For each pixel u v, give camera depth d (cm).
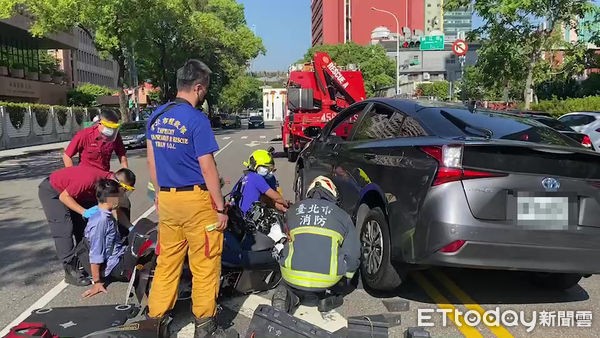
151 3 3055
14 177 1460
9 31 3712
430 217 390
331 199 470
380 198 464
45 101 4209
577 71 2119
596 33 1983
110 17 2980
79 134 536
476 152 388
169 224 370
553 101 2327
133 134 2394
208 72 367
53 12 2912
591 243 392
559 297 476
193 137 352
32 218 831
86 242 500
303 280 425
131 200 989
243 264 457
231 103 8156
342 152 562
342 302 450
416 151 419
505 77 2162
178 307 439
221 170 1430
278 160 1702
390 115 517
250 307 452
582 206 396
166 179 362
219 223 367
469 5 2023
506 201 387
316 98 1609
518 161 391
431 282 512
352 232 445
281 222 461
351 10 12281
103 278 498
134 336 351
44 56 5191
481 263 383
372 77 6838
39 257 607
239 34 4931
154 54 3822
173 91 4725
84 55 9150
